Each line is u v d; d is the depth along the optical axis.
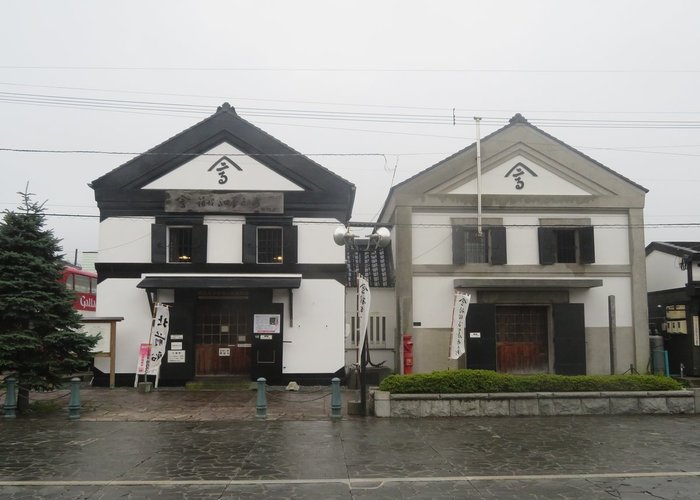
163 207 16.84
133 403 13.60
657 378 12.74
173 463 8.29
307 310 16.69
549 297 17.73
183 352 16.28
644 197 18.38
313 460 8.48
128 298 16.58
